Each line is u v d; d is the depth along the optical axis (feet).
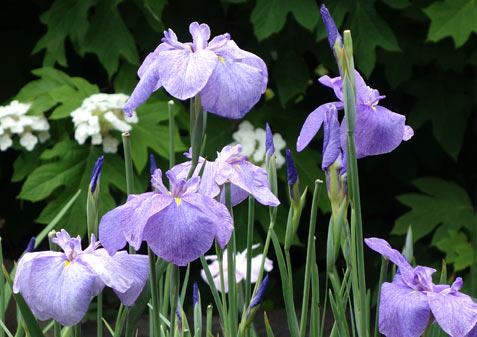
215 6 14.75
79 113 11.80
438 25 12.75
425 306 3.57
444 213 14.02
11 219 15.93
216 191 3.90
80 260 3.38
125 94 13.60
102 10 13.53
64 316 3.26
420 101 14.93
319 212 15.49
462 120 14.83
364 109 4.02
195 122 3.59
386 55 14.46
